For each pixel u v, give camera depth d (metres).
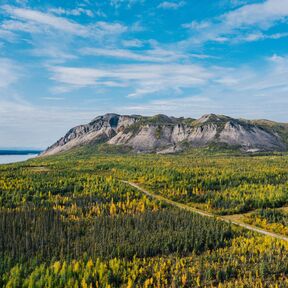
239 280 142.62
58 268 153.62
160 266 156.50
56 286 142.12
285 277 144.38
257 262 156.38
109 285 139.12
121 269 156.00
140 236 187.88
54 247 178.25
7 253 169.50
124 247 175.75
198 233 186.62
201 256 169.88
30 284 140.50
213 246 181.25
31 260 163.62
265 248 167.50
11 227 196.50
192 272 150.88
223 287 137.62
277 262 152.25
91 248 175.50
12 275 148.88
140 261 165.12
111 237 188.75
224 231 191.25
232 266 153.62
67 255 165.88
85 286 140.75
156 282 145.25
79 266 157.12
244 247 170.12
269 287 137.62
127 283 145.62
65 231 198.50
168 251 175.75
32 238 182.50
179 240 182.25
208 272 147.12
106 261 162.25
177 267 155.25
